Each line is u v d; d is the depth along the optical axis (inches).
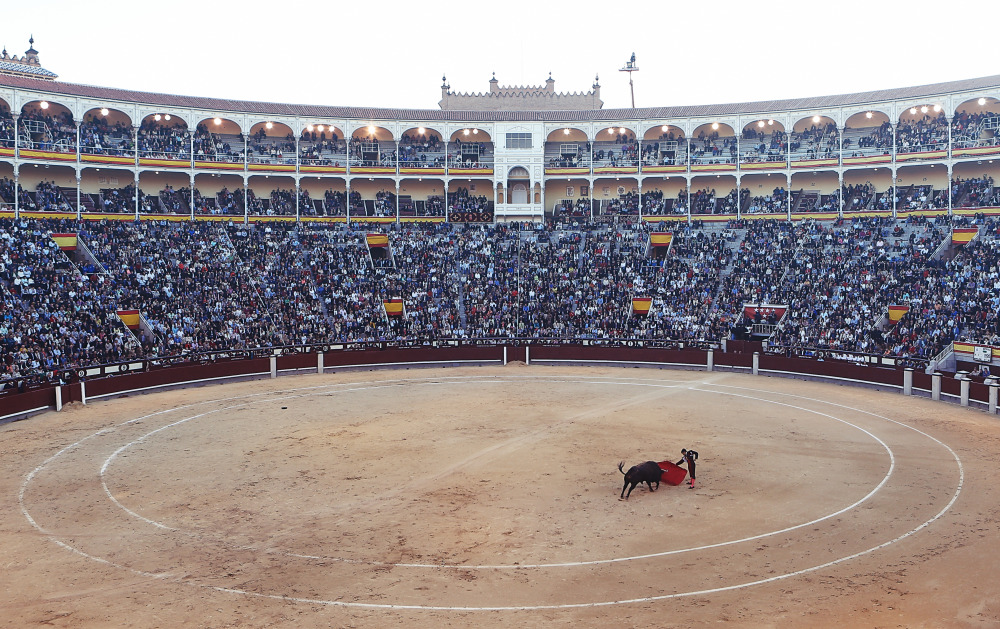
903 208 2576.3
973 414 1391.5
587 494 867.4
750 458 1040.8
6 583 623.8
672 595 593.3
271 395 1636.3
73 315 1833.2
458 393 1638.8
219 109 2655.0
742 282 2353.6
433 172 2903.5
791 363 1889.8
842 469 980.6
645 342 2144.4
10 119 2364.7
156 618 556.1
